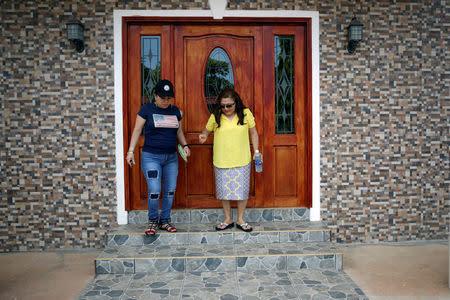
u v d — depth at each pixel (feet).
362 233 13.41
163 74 13.11
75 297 9.42
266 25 13.32
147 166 11.49
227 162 11.74
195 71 13.33
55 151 12.67
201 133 13.23
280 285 9.98
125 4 12.62
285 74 13.51
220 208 13.44
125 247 11.73
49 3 12.45
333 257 11.09
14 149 12.60
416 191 13.50
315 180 13.19
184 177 13.44
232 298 9.25
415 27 13.20
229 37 13.35
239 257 10.89
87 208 12.84
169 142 11.59
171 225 12.30
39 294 9.61
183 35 13.21
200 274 10.68
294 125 13.53
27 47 12.47
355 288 9.84
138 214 13.00
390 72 13.20
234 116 11.85
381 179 13.35
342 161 13.23
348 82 13.10
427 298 9.39
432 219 13.61
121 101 12.70
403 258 12.09
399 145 13.35
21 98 12.53
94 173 12.78
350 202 13.32
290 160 13.58
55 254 12.54
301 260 11.03
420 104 13.35
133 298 9.30
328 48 13.01
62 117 12.64
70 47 12.56
